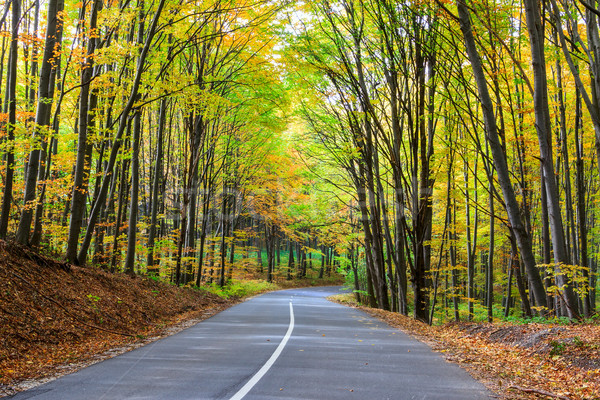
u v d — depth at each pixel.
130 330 11.32
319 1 17.34
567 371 7.32
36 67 19.25
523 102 15.51
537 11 12.01
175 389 5.47
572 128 18.95
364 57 19.50
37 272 10.94
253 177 32.88
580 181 17.05
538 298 12.30
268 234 52.50
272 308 21.19
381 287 23.36
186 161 23.08
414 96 18.47
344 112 21.44
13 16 12.56
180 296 19.78
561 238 12.19
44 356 7.54
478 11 13.64
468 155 17.09
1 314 8.14
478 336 11.77
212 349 8.81
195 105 16.77
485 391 5.74
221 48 20.53
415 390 5.66
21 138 12.41
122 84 16.86
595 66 11.95
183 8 15.41
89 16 15.96
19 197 16.61
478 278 32.66
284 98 20.05
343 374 6.57
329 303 26.61
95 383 5.76
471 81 18.73
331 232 32.06
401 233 21.50
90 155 16.78
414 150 17.77
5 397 5.01
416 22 14.63
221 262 34.38
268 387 5.65
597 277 30.14
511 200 12.13
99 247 20.31
